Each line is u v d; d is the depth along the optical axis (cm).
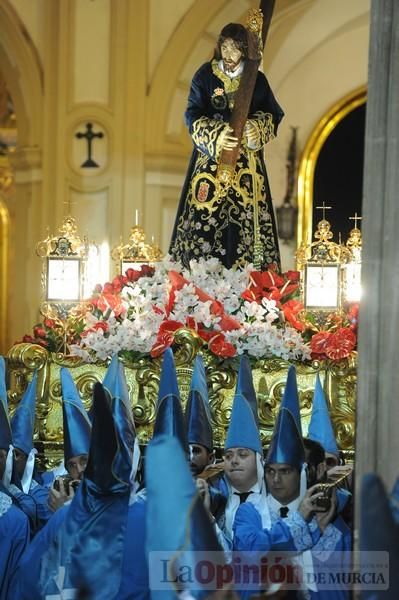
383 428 682
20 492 962
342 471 896
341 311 1118
